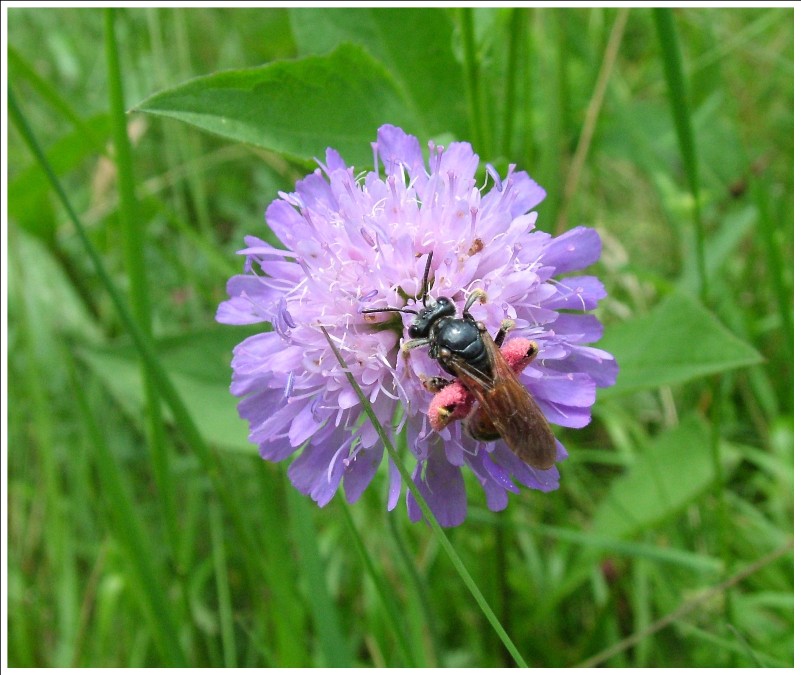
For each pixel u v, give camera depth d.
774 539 0.12
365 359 0.09
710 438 0.12
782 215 0.15
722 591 0.12
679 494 0.12
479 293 0.09
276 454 0.09
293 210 0.10
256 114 0.10
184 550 0.12
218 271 0.15
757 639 0.12
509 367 0.09
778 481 0.13
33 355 0.13
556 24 0.14
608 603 0.12
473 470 0.09
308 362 0.09
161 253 0.15
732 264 0.16
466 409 0.09
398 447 0.10
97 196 0.15
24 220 0.14
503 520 0.12
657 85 0.17
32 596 0.13
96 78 0.17
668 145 0.16
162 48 0.17
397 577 0.12
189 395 0.12
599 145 0.16
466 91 0.11
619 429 0.14
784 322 0.12
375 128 0.10
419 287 0.09
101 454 0.11
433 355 0.09
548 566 0.13
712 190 0.16
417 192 0.10
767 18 0.16
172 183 0.16
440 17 0.11
